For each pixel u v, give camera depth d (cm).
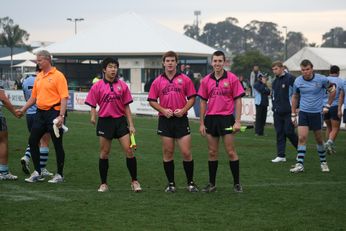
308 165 2348
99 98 1742
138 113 5556
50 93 1895
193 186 1770
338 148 2952
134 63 8356
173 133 1736
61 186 1853
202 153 2731
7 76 12038
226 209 1512
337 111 2684
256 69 4634
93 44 8475
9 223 1352
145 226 1328
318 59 8156
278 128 2461
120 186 1859
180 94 1716
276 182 1941
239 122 1717
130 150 1756
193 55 8388
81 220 1384
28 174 2094
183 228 1312
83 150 2798
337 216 1438
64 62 8606
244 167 2294
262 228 1316
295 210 1505
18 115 1930
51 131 1908
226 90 1717
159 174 2105
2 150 1967
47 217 1412
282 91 2433
